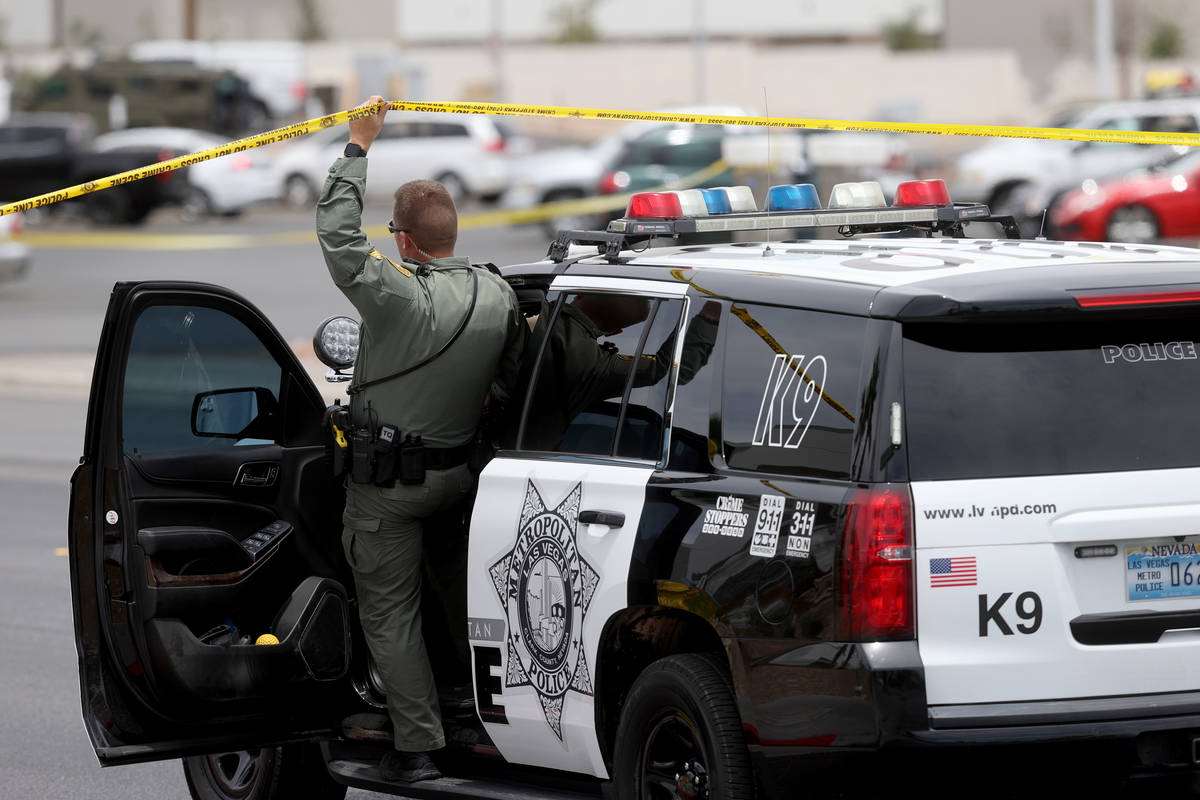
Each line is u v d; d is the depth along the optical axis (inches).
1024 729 613.0
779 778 639.1
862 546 613.9
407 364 757.9
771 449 656.4
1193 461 637.3
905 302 621.0
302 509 838.5
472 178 5693.9
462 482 773.3
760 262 708.0
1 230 3612.2
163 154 5575.8
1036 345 633.0
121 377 773.3
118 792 957.8
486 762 786.8
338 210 749.3
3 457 2079.2
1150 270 650.2
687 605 663.8
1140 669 631.2
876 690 608.7
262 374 848.3
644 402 709.9
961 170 4527.6
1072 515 622.2
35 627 1323.8
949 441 620.7
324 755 829.2
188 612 789.2
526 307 814.5
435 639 815.1
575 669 712.4
